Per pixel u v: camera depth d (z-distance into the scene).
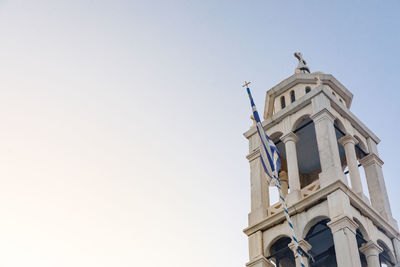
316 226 37.19
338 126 40.72
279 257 36.62
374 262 33.50
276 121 42.19
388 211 38.25
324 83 44.12
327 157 36.97
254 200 39.47
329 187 35.06
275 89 44.97
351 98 45.03
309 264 35.12
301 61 47.62
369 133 42.34
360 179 37.69
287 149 39.78
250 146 43.19
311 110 40.62
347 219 32.94
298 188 37.34
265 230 37.06
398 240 37.03
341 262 31.33
